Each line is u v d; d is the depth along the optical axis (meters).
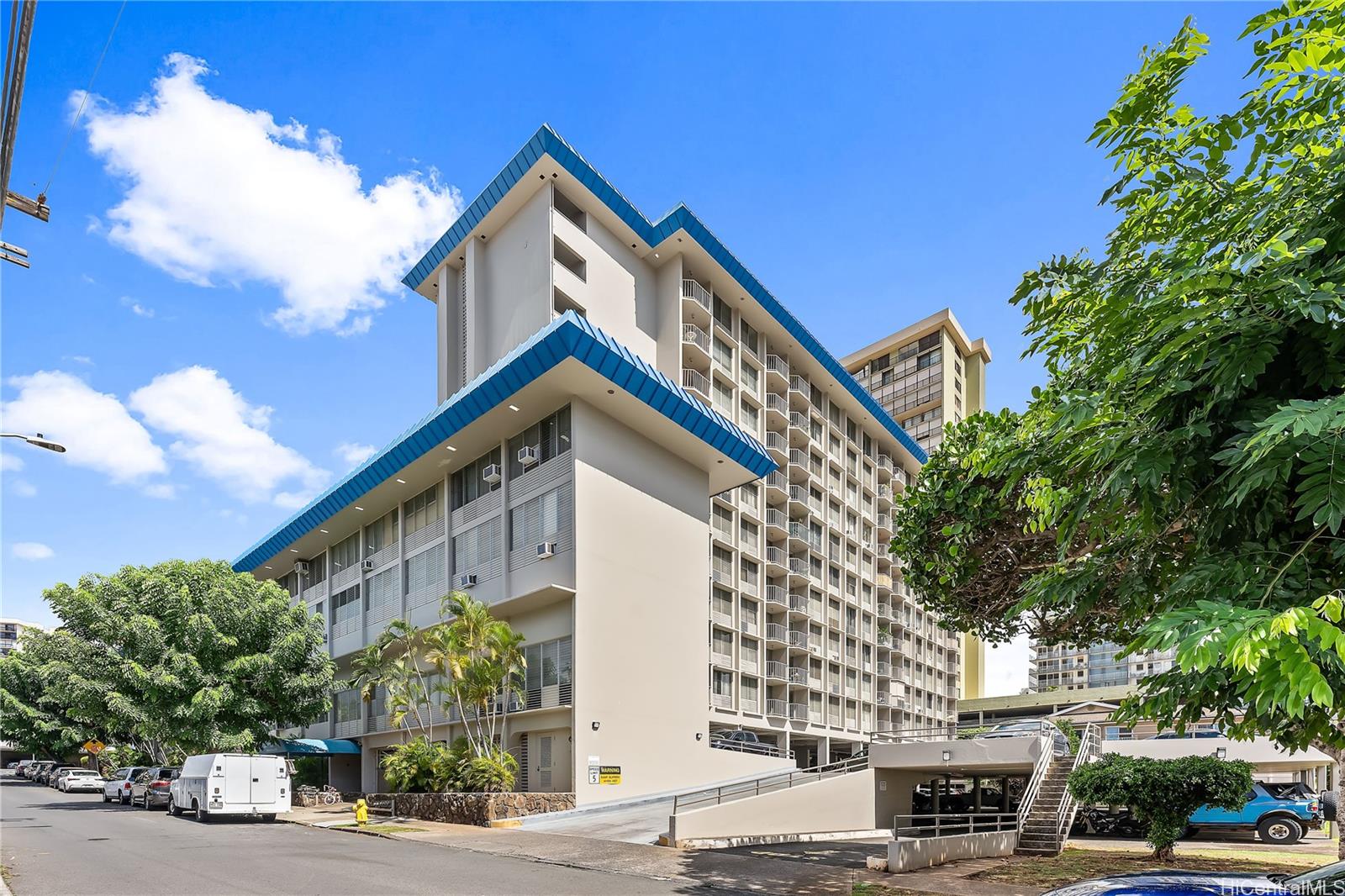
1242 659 4.97
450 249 49.09
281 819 28.94
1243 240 7.80
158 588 36.81
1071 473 9.64
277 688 36.97
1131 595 9.12
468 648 29.81
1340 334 6.88
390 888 13.61
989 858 18.48
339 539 50.25
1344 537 6.82
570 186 43.38
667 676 35.00
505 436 36.97
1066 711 53.06
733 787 26.83
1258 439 5.95
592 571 32.38
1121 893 6.91
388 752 43.22
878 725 65.38
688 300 47.31
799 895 13.97
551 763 32.12
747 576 51.16
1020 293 10.88
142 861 16.81
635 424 35.69
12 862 16.39
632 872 16.23
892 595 69.62
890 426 70.12
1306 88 7.73
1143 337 8.41
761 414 54.19
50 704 58.62
